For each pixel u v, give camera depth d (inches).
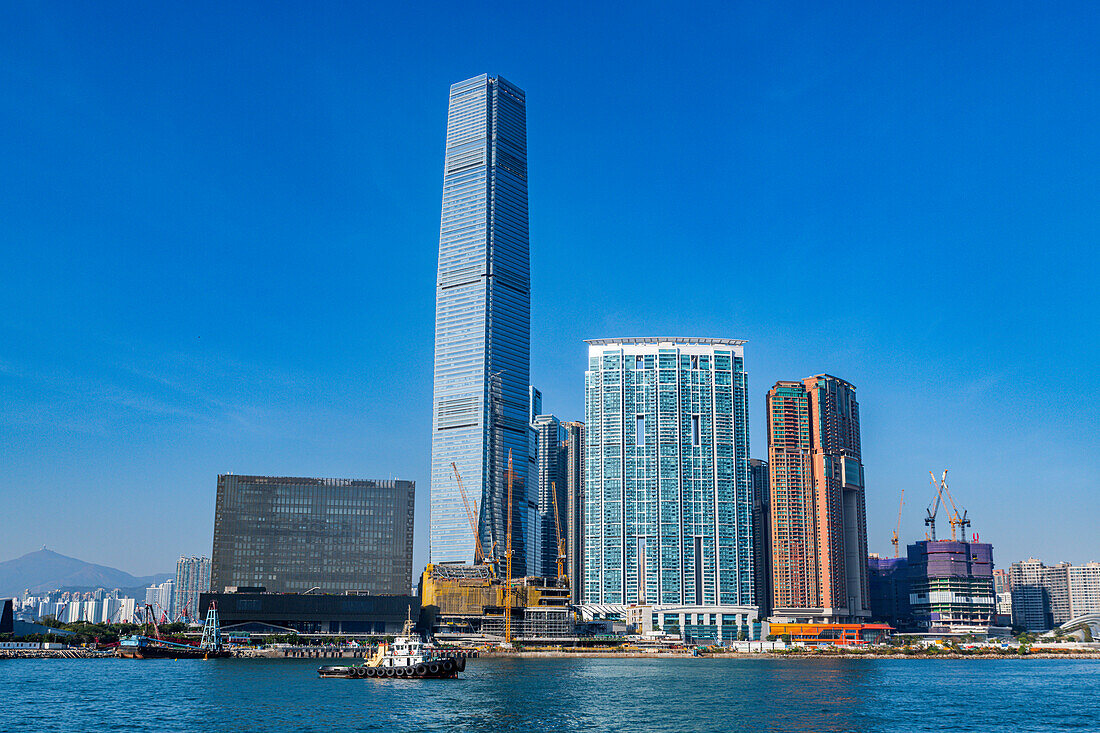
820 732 7347.4
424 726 7411.4
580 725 7618.1
